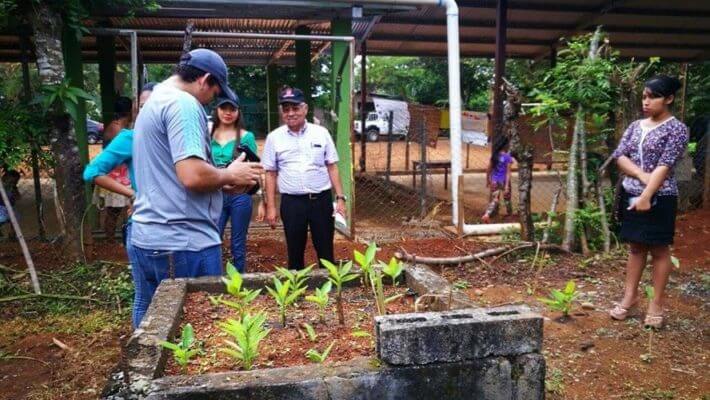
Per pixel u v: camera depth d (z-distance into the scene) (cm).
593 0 1054
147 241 296
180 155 269
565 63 623
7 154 523
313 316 267
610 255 615
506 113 637
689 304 487
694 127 969
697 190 876
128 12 636
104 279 514
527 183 641
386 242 673
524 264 598
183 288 282
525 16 1130
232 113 460
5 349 407
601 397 335
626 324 441
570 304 468
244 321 218
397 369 192
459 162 730
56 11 544
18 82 796
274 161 467
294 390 184
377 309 276
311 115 984
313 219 466
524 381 200
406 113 1426
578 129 623
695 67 1534
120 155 370
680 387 346
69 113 543
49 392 348
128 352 207
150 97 291
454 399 196
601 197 630
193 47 1088
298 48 968
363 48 1266
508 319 199
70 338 425
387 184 1089
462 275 570
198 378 187
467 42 1283
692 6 1076
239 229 480
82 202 577
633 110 643
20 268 556
